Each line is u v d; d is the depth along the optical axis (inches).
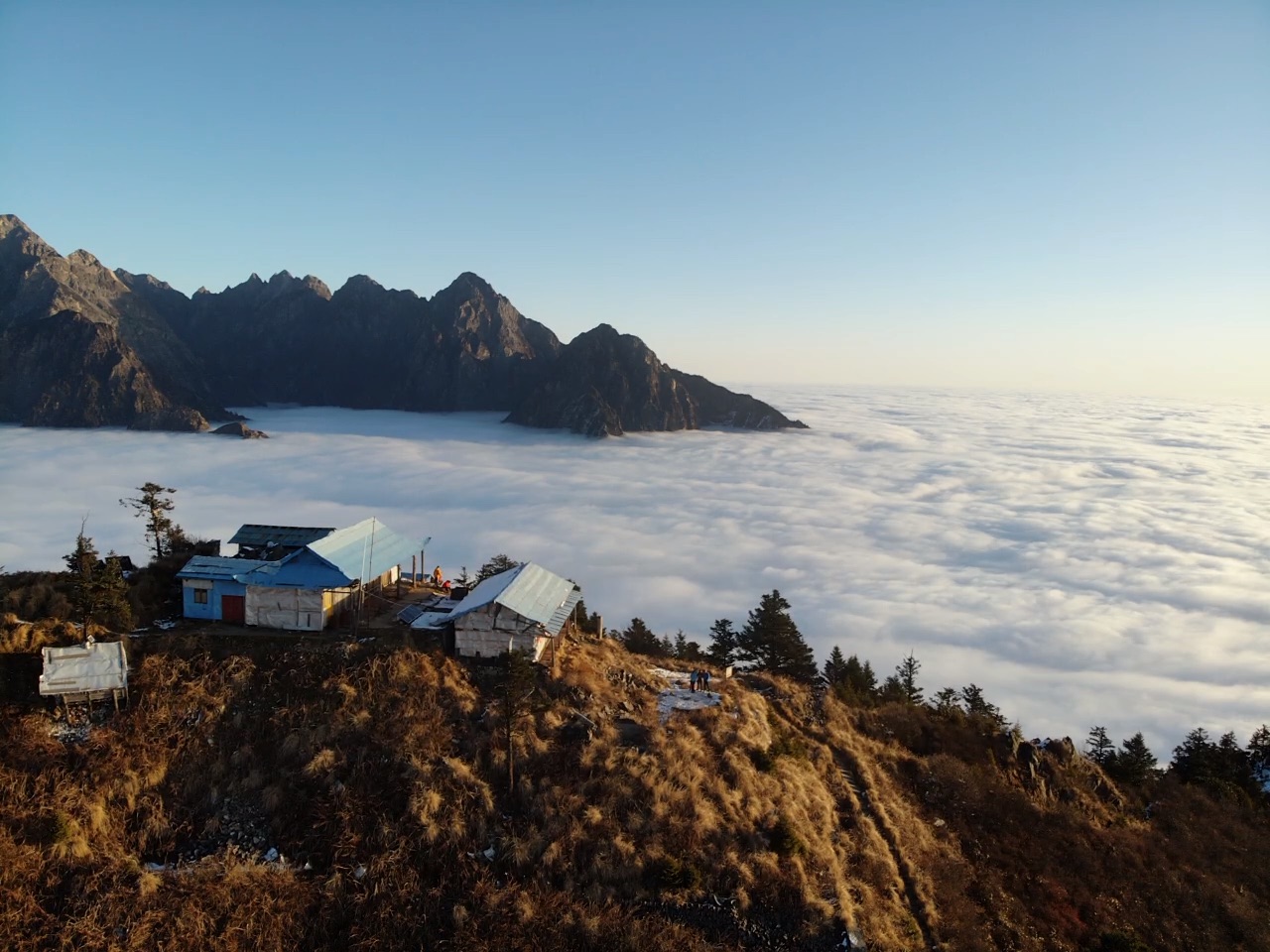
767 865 1203.9
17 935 1003.3
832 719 1931.6
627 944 1081.4
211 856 1148.5
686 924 1123.9
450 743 1347.2
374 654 1504.7
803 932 1128.2
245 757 1290.6
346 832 1179.3
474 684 1503.4
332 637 1569.9
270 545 1877.5
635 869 1170.6
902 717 2151.8
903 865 1381.6
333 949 1067.3
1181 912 1508.4
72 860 1093.8
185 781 1247.5
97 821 1147.9
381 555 1866.4
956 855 1505.9
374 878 1130.7
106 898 1054.4
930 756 1946.4
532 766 1310.3
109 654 1353.3
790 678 2329.0
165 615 1669.5
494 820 1230.9
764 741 1552.7
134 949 1013.2
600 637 2012.8
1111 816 1889.8
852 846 1368.1
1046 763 2032.5
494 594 1632.6
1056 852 1617.9
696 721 1533.0
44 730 1254.9
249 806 1230.3
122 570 1795.0
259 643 1513.3
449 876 1151.6
